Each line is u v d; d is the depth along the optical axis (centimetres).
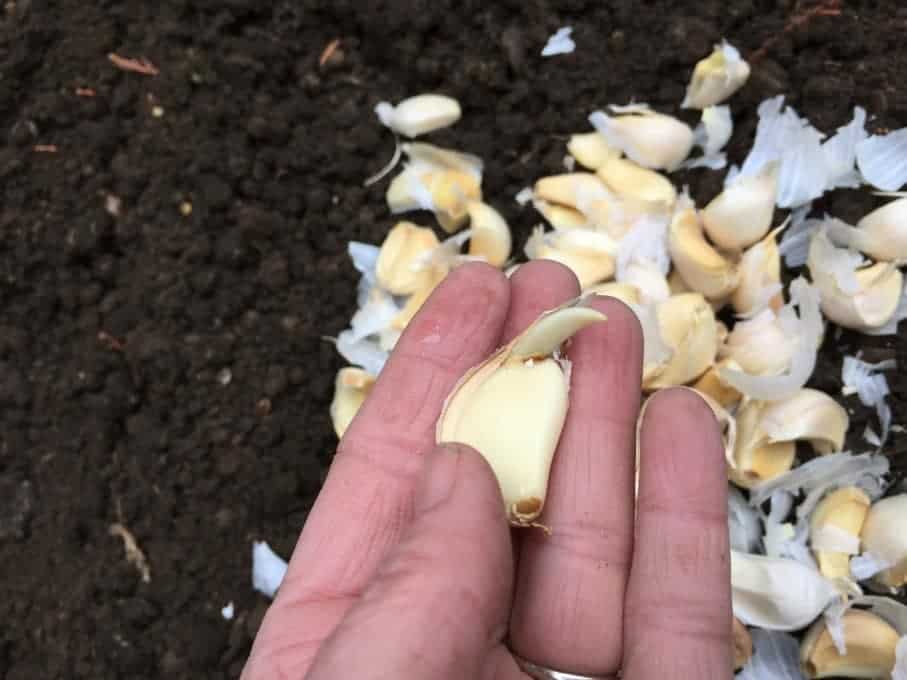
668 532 14
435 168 21
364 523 15
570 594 14
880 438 19
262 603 19
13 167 21
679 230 19
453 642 11
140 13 22
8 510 20
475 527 12
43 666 19
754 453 18
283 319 21
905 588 18
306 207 21
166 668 19
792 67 21
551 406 14
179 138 21
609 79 21
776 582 17
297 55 22
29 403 21
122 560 20
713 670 14
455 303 16
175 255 21
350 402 20
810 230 19
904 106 20
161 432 20
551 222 21
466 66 21
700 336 18
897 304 19
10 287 21
